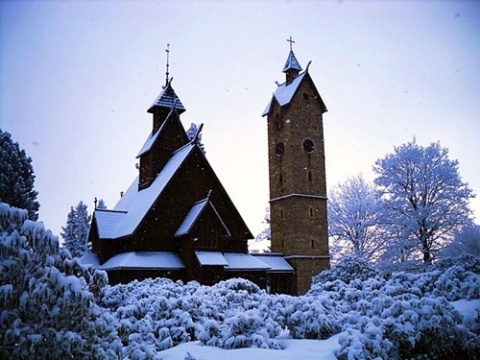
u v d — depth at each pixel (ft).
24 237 25.57
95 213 141.18
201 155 137.49
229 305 50.60
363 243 182.50
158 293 54.39
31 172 168.55
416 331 37.73
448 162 150.30
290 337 42.14
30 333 24.48
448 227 146.82
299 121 163.73
